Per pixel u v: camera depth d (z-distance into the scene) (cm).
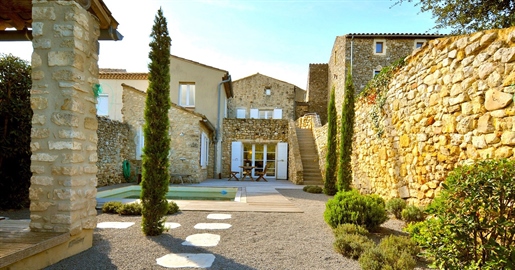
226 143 1462
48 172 296
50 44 298
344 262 301
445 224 236
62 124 295
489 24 556
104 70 1728
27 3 350
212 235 390
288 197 769
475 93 352
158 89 396
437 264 240
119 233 396
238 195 780
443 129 415
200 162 1179
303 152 1352
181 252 323
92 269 272
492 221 225
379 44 1516
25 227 314
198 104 1380
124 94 1155
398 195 557
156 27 397
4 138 506
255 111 1966
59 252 290
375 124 678
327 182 838
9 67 524
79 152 309
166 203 399
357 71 1498
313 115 1638
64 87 295
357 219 413
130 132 1142
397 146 563
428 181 453
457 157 385
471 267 215
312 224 461
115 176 1037
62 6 299
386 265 264
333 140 856
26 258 254
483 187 226
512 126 299
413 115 502
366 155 753
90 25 329
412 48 1484
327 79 2098
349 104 792
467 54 367
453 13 588
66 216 293
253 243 360
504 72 311
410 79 514
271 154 1485
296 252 329
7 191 529
